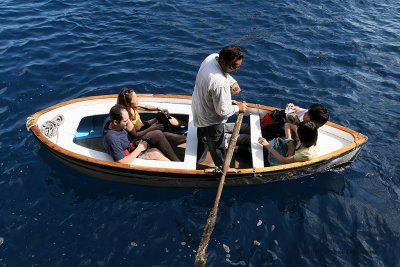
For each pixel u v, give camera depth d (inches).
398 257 194.9
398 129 280.8
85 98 248.2
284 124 240.5
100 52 351.6
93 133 244.2
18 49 346.9
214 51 359.9
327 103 304.5
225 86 181.0
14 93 296.8
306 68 343.9
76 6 426.3
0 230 199.6
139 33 382.3
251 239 201.5
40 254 190.1
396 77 336.8
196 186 221.6
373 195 227.8
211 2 444.5
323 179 235.5
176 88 314.2
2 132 259.6
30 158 241.1
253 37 383.2
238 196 223.0
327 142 237.1
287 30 398.6
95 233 201.2
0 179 226.7
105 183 227.1
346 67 347.6
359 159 253.3
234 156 239.0
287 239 202.2
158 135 221.9
